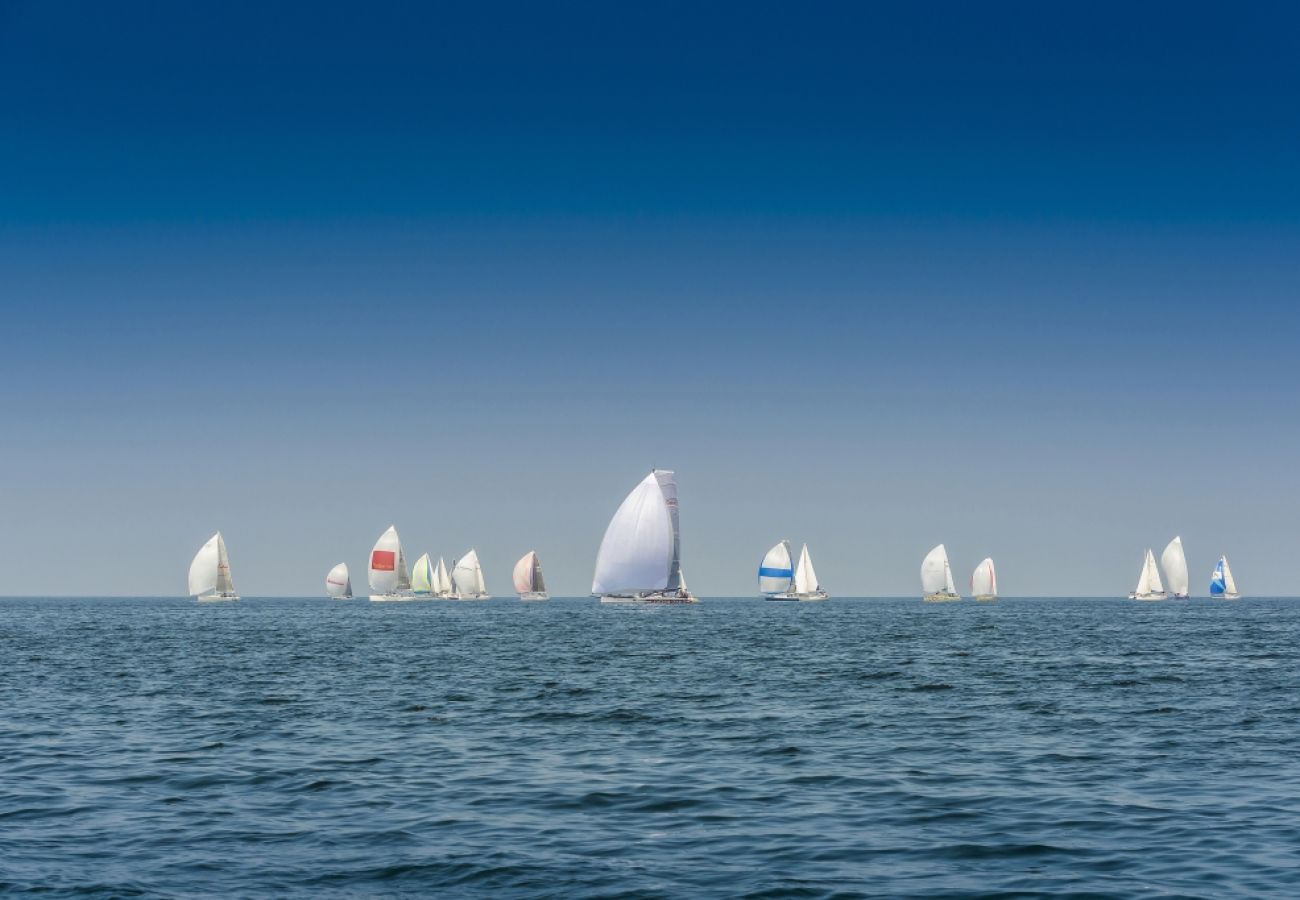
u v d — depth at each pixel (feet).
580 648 259.39
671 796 73.51
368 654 235.61
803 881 52.42
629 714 120.26
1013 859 56.65
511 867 55.06
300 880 52.75
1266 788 75.31
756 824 65.00
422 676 173.58
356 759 89.35
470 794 74.33
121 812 68.64
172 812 68.64
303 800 72.38
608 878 52.95
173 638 319.47
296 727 109.91
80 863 56.03
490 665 199.21
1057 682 159.63
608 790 75.66
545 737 102.27
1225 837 60.95
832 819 66.23
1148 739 99.76
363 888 51.34
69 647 267.39
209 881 52.54
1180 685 154.20
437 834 62.54
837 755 90.99
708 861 56.34
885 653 235.61
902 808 69.46
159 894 50.26
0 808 69.92
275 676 174.40
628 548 517.14
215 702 134.10
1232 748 93.86
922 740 99.66
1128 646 263.08
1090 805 70.08
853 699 136.05
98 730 107.86
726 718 116.57
